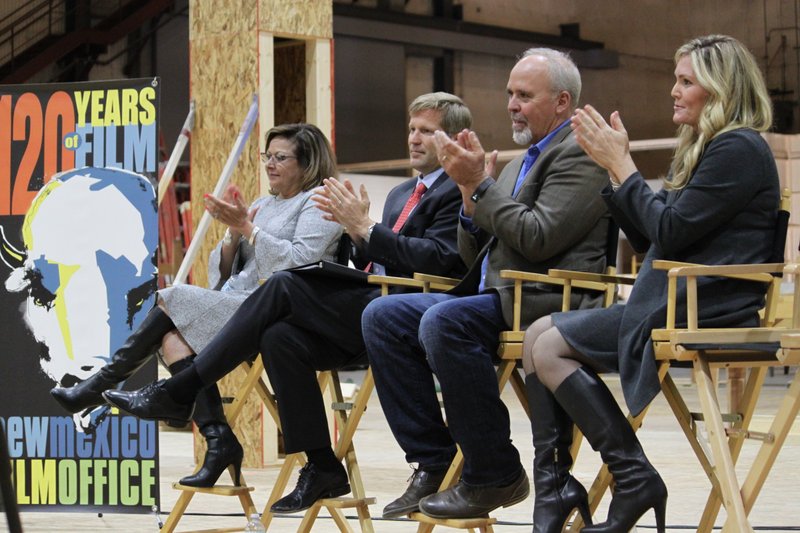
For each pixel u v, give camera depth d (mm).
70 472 4840
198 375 3932
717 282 3264
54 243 4824
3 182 4883
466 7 23859
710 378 3150
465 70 23703
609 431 3250
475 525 3523
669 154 24828
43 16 21297
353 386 9828
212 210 4465
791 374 16844
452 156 3656
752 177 3246
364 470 6750
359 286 4039
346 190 4129
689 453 7391
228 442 4199
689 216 3229
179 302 4176
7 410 4867
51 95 4848
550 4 25000
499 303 3627
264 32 6957
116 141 4785
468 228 3969
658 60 25094
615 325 3330
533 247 3598
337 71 22031
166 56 21688
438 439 3752
